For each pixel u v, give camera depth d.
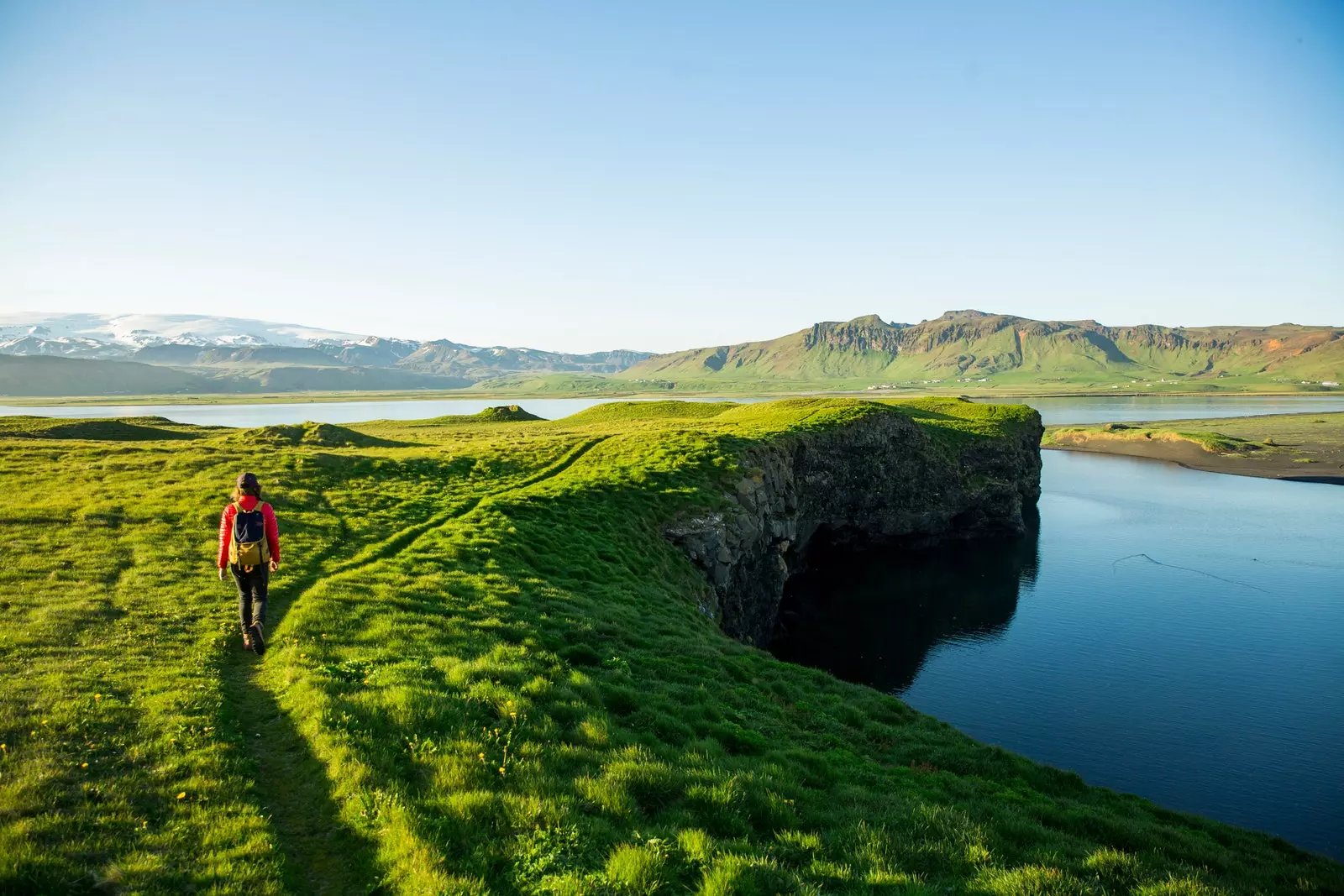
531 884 8.97
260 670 15.90
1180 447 166.62
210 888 8.38
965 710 40.72
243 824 9.70
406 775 11.31
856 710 22.52
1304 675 44.78
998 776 20.05
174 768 10.91
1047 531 88.88
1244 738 37.06
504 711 13.92
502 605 22.00
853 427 81.12
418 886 8.59
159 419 77.81
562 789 11.41
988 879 10.91
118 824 9.40
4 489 33.94
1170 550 76.00
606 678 18.23
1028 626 55.03
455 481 43.66
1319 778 33.34
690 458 53.66
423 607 20.75
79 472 38.09
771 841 11.38
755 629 50.78
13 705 12.23
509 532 31.55
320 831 10.05
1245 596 60.19
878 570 74.31
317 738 12.12
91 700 12.84
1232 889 14.71
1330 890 17.28
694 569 40.00
